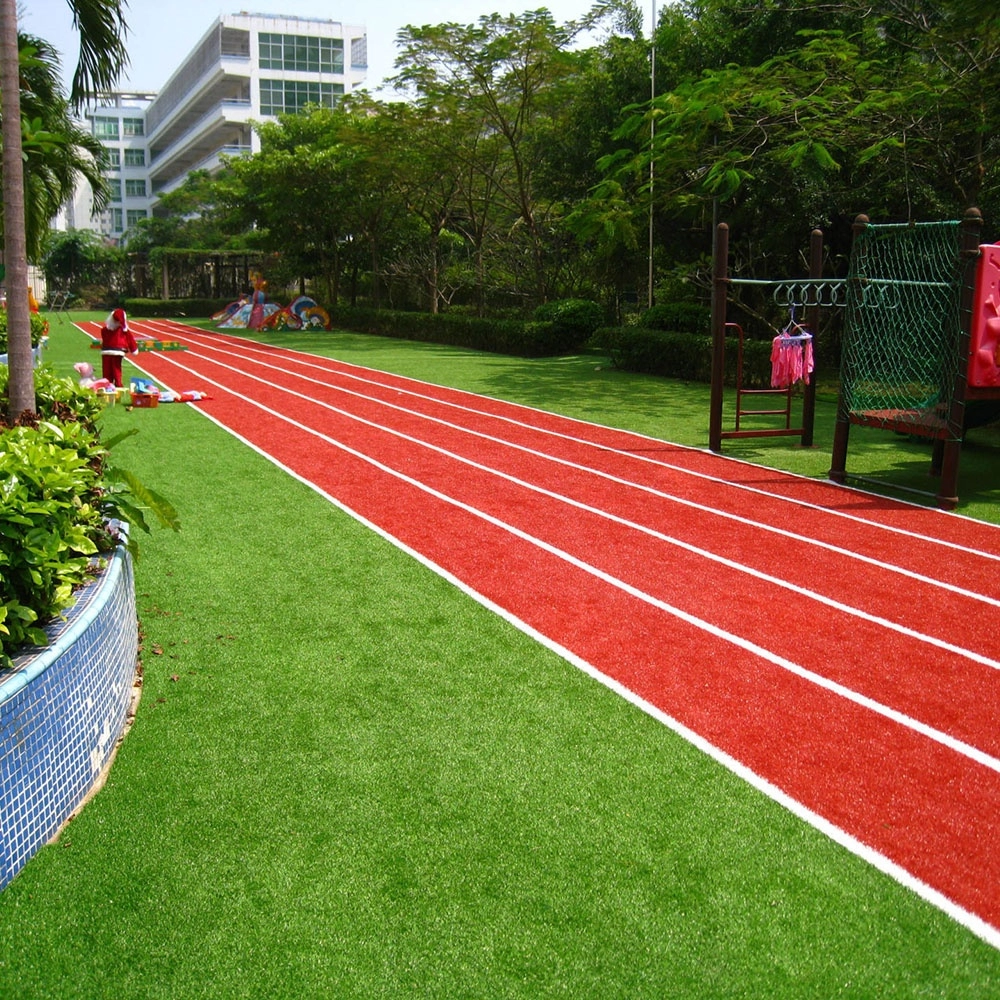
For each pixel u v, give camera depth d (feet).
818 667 16.08
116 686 13.23
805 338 35.37
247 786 12.07
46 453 13.17
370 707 14.34
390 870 10.39
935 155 50.06
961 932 9.52
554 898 9.95
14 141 22.12
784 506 27.45
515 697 14.75
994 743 13.52
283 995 8.61
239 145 211.20
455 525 24.84
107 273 184.44
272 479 29.96
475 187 106.93
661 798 11.92
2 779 9.96
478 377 61.36
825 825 11.37
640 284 87.66
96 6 31.24
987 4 39.68
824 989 8.71
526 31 79.51
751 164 55.52
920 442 38.06
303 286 138.62
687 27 70.13
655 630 17.66
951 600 19.53
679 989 8.69
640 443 37.68
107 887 10.05
